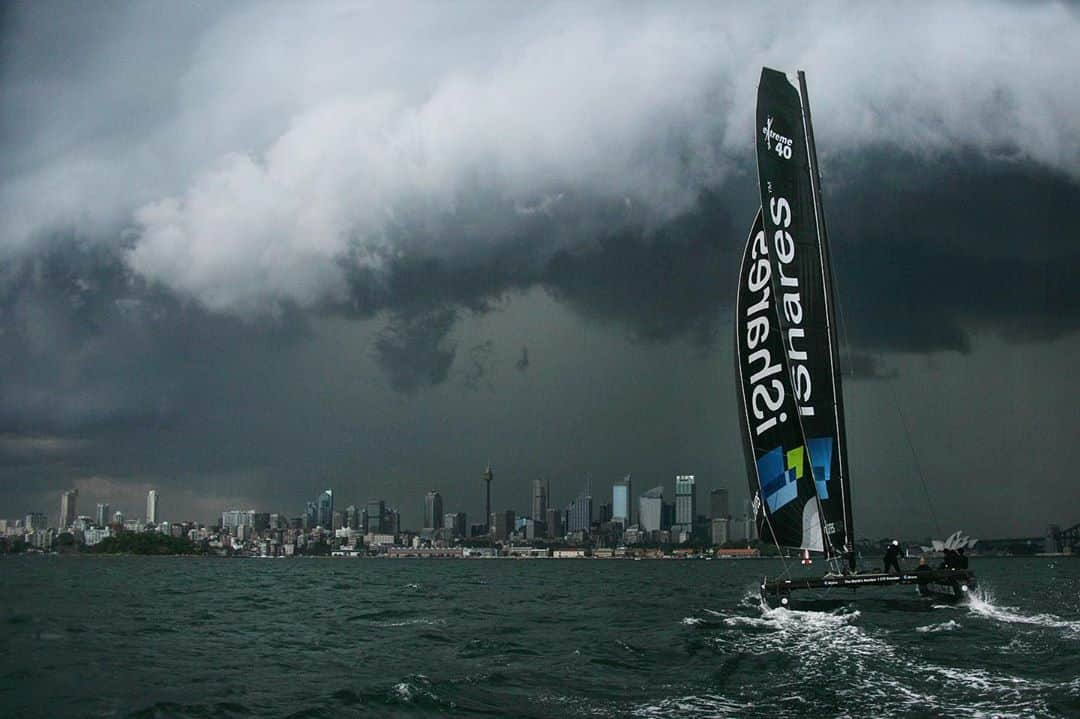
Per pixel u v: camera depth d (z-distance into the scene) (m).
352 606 59.50
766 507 38.91
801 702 21.64
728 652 28.78
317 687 25.53
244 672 28.50
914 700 21.55
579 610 52.69
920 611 37.06
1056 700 21.19
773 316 39.41
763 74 38.97
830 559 38.03
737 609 45.78
